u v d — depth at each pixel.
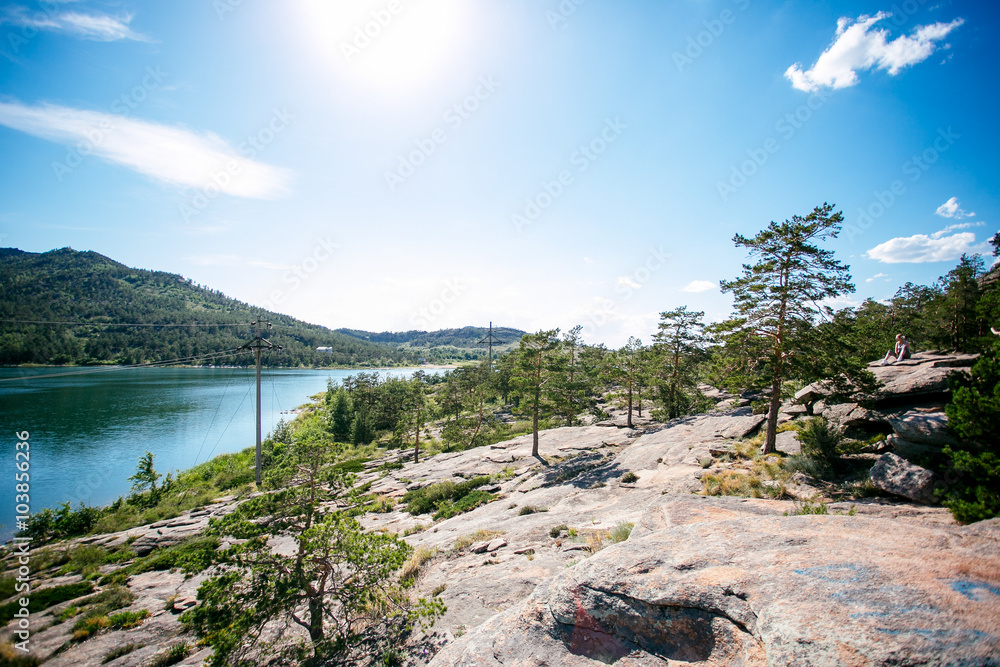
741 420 24.69
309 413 66.75
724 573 4.30
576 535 12.52
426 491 26.30
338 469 11.16
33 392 77.56
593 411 41.38
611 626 4.49
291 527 10.27
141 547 20.89
